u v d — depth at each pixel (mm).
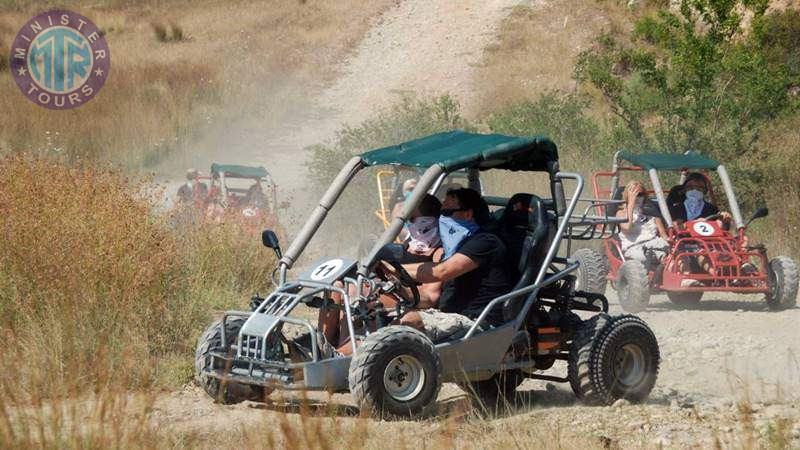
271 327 24312
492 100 116500
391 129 71438
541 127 76188
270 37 148000
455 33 145125
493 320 26016
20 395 23688
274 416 24172
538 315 27641
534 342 27375
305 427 18906
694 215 45750
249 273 42312
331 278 25219
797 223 56688
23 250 30125
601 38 76688
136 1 176125
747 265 43688
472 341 25359
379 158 26531
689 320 40562
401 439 20766
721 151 64188
